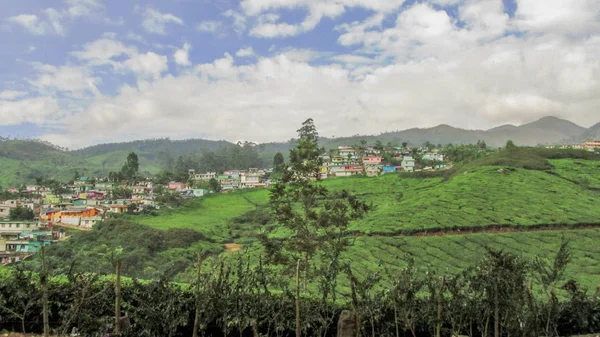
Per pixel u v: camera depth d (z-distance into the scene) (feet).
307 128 165.37
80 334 49.32
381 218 213.87
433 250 169.68
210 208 326.44
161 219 274.77
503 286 50.96
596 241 169.48
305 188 93.81
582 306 61.72
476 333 62.75
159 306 52.01
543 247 166.61
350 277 54.08
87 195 388.98
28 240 231.09
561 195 233.35
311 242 88.17
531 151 333.62
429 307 54.39
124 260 165.27
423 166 429.79
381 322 56.03
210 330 57.88
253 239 222.28
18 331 53.72
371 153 527.40
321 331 54.85
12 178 584.81
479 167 299.99
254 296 54.08
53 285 53.62
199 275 51.13
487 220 197.16
